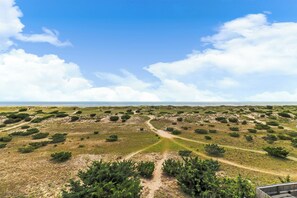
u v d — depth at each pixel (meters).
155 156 34.09
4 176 26.02
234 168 29.14
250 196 17.31
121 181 18.03
